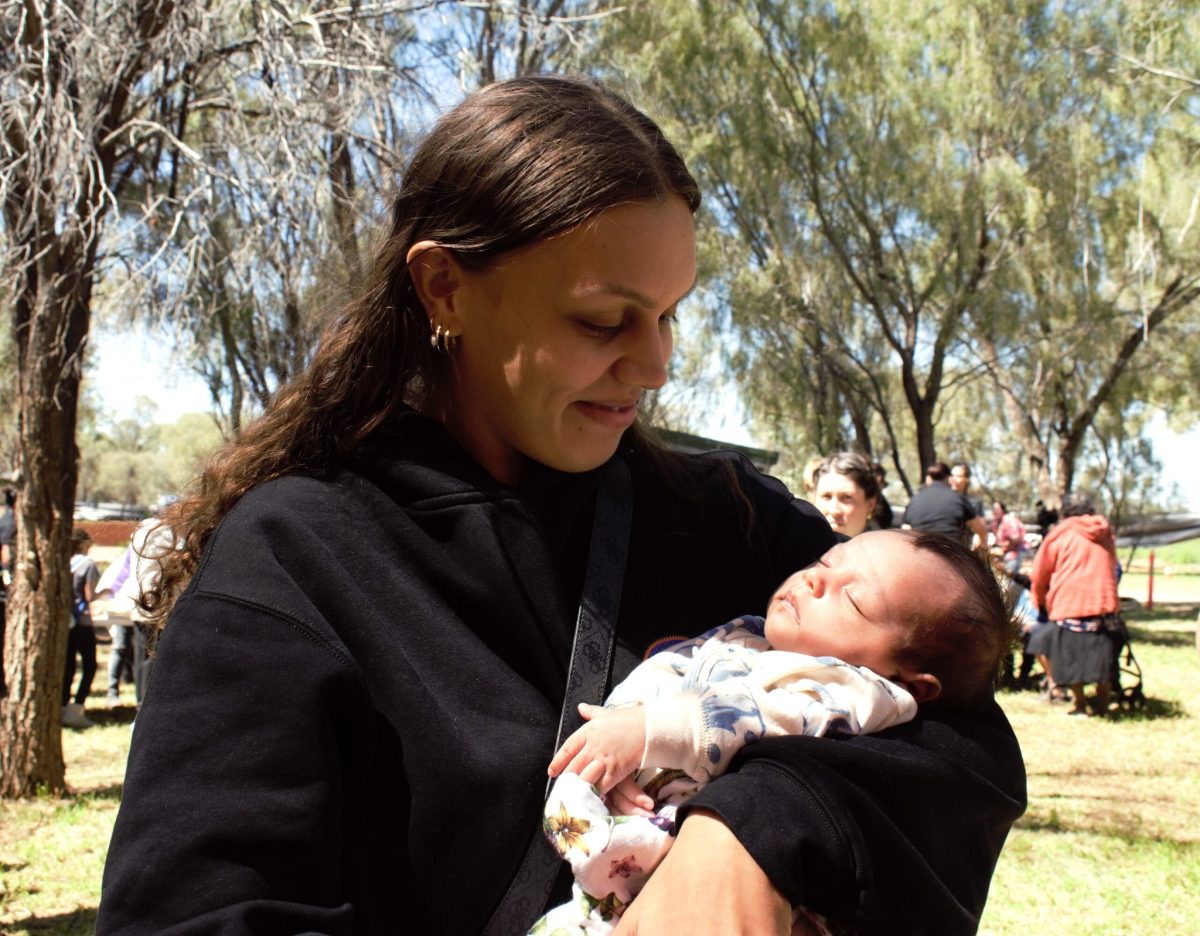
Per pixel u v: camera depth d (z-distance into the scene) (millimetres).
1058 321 19328
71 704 9969
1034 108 17906
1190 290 19344
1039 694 11258
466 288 1211
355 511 1188
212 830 959
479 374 1245
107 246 6254
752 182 16719
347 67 6270
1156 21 17578
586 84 1263
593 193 1133
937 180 17578
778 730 1196
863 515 5922
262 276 5867
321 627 1078
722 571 1428
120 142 6578
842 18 17328
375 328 1279
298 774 1004
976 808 1180
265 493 1195
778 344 17797
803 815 1028
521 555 1205
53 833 6254
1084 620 10094
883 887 1037
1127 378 20875
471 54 6750
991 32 17750
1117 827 6656
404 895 1081
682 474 1441
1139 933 5027
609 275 1147
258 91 6574
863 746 1136
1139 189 18156
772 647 1441
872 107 17859
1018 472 24562
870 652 1379
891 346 19219
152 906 939
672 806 1180
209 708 1018
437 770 1076
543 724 1153
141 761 1007
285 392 1329
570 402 1215
